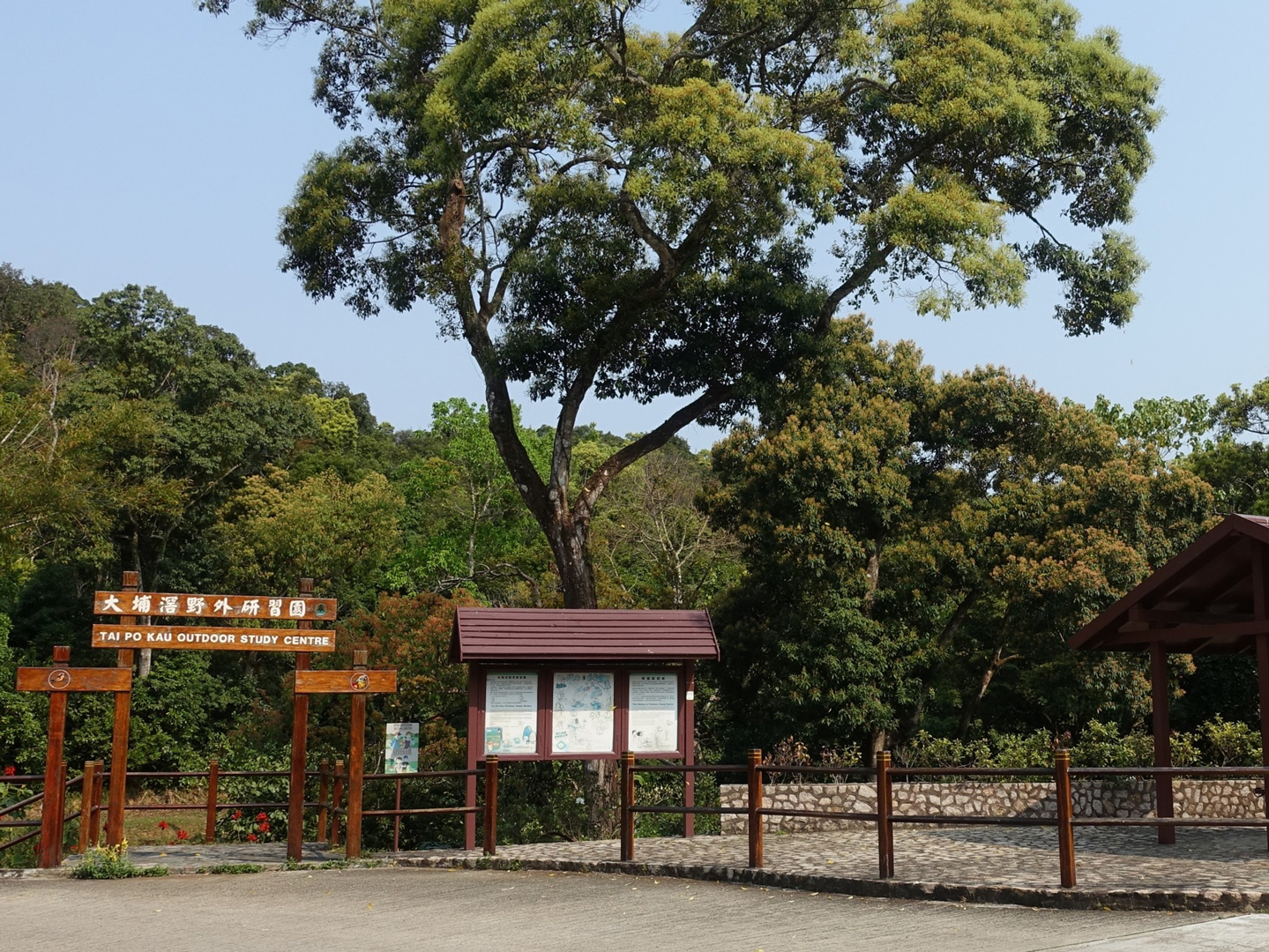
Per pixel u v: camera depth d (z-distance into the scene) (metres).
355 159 24.12
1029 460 24.22
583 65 20.36
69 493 26.69
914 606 22.84
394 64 23.36
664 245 21.56
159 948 7.85
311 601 13.22
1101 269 23.58
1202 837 13.12
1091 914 8.41
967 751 19.88
